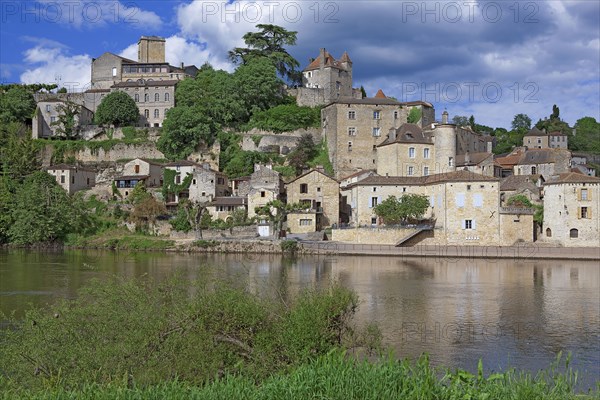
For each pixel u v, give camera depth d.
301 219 104.38
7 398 17.97
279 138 140.38
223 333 23.42
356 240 96.94
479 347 34.03
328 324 24.53
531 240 95.19
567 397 17.33
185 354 21.89
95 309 23.47
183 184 121.81
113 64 162.62
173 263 78.00
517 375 27.78
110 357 21.42
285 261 81.81
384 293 52.38
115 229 111.44
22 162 125.12
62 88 168.00
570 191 93.06
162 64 162.88
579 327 39.34
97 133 146.00
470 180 94.69
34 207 106.19
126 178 126.25
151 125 150.12
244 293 25.62
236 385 17.41
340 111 131.75
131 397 16.89
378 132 133.12
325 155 136.62
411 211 96.62
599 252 86.69
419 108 134.25
